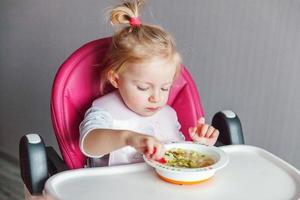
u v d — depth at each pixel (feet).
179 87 3.95
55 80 3.54
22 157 3.18
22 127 6.63
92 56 3.64
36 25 6.16
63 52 6.03
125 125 3.60
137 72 3.31
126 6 3.53
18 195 5.79
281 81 4.79
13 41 6.45
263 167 3.22
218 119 3.79
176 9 5.19
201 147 3.21
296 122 4.79
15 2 6.27
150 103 3.40
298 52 4.61
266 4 4.67
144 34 3.37
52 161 3.35
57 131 3.53
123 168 3.10
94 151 3.18
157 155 2.83
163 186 2.91
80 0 5.70
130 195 2.79
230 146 3.49
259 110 5.00
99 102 3.59
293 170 3.14
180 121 3.96
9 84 6.66
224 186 2.93
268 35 4.74
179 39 5.27
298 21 4.54
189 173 2.83
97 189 2.85
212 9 4.98
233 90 5.10
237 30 4.89
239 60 4.97
